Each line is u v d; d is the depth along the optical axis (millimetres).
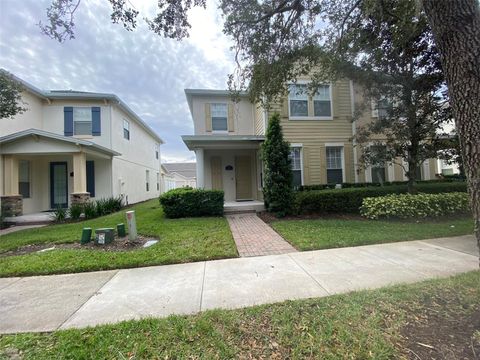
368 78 8297
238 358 2137
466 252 4684
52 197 13109
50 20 4004
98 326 2666
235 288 3504
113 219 9641
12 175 10578
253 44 6340
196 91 12117
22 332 2631
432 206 7699
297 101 11414
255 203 11156
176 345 2326
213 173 13062
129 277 4035
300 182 11336
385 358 2051
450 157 8453
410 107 8227
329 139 11484
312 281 3643
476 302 2721
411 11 5988
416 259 4395
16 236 7234
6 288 3717
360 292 3168
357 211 9195
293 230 6758
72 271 4332
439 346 2150
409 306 2777
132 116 16562
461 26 2316
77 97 12906
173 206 9500
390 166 11898
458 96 2377
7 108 8227
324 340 2301
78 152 10922
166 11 4797
